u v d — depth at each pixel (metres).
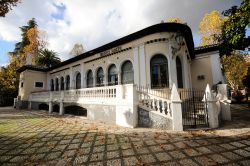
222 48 14.03
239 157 4.31
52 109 16.28
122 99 8.78
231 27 9.48
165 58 11.51
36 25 36.91
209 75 14.95
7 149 5.10
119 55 13.91
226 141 5.70
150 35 11.73
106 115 9.79
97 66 16.03
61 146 5.36
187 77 12.78
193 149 4.95
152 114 8.02
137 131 7.28
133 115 8.16
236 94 26.48
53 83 23.78
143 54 11.95
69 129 7.93
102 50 15.23
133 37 12.51
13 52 35.53
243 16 8.70
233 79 37.22
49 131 7.54
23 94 22.83
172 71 10.99
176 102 7.45
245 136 6.28
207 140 5.83
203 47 15.24
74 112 14.96
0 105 29.38
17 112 16.88
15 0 11.95
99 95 10.46
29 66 23.45
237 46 12.52
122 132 7.16
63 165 3.92
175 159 4.23
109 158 4.33
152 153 4.66
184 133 6.79
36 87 24.05
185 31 11.57
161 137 6.25
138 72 12.07
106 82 14.80
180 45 11.16
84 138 6.30
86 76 17.50
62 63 20.69
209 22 25.02
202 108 9.66
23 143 5.73
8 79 31.34
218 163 3.97
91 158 4.34
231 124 8.73
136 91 8.62
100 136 6.56
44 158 4.36
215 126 7.80
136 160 4.18
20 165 3.93
